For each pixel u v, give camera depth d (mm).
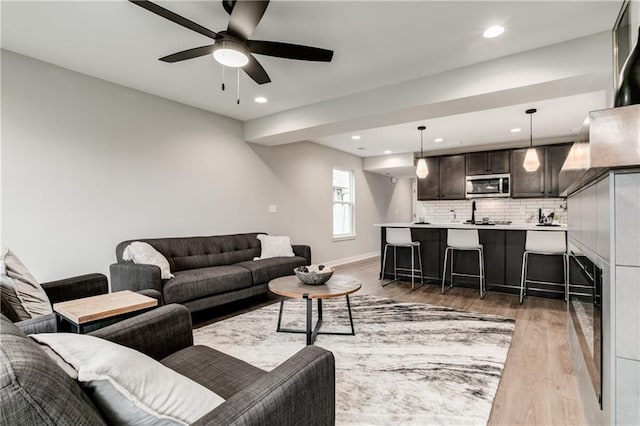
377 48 2645
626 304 1075
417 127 4988
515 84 2729
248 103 3959
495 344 2621
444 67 2984
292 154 5621
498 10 2148
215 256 3926
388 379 2084
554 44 2572
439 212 7035
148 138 3615
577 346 1996
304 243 5871
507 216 6328
